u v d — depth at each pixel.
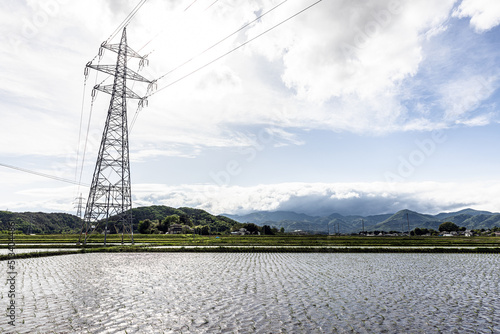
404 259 52.09
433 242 99.88
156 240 102.94
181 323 15.98
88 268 38.28
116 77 85.25
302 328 15.48
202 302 20.47
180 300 20.98
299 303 20.45
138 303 20.08
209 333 14.58
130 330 14.88
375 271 36.94
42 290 24.22
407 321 16.89
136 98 88.69
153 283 27.67
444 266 42.53
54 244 82.81
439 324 16.45
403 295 23.47
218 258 52.47
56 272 34.56
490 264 45.25
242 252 66.50
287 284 27.53
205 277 31.28
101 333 14.38
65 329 14.88
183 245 86.94
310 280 29.84
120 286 26.11
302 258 53.09
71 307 18.95
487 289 26.22
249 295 22.75
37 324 15.59
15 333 14.23
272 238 117.12
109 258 51.84
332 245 90.31
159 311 18.19
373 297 22.62
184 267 39.72
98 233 115.00
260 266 41.12
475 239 114.88
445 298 22.59
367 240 109.38
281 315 17.64
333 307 19.56
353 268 39.59
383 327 15.84
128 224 86.75
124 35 86.62
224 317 17.11
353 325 16.08
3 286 25.86
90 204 80.50
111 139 83.38
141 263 44.31
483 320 17.22
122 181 83.25
